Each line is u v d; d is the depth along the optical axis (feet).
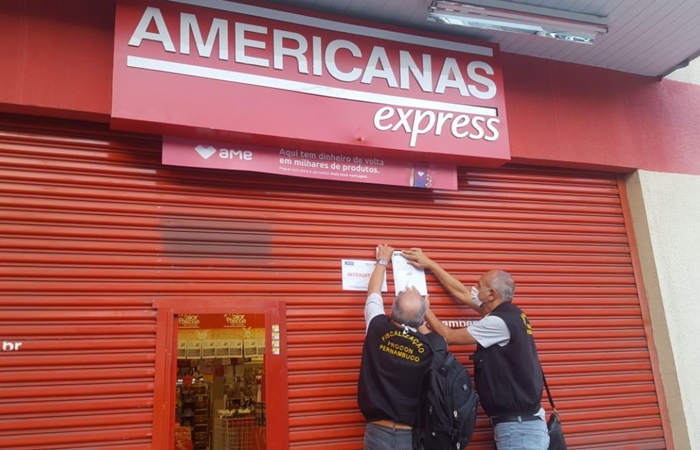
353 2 14.37
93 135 12.90
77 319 11.91
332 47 14.28
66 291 11.97
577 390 15.99
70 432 11.34
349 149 14.23
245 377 19.60
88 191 12.60
